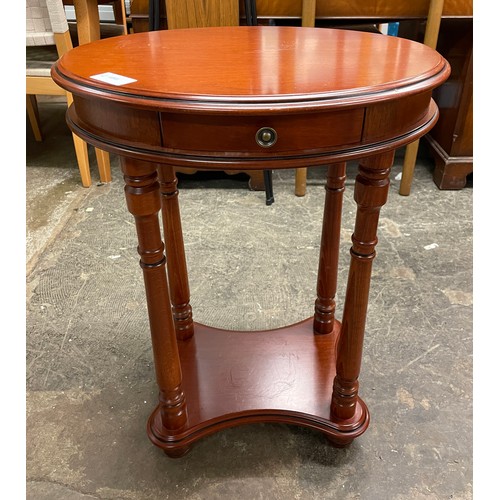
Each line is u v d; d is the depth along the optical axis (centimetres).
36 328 145
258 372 118
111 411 119
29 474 104
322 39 100
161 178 109
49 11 187
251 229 196
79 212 209
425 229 194
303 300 156
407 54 86
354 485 102
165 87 67
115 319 149
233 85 67
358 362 98
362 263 86
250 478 103
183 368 120
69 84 71
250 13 186
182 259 121
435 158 232
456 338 139
